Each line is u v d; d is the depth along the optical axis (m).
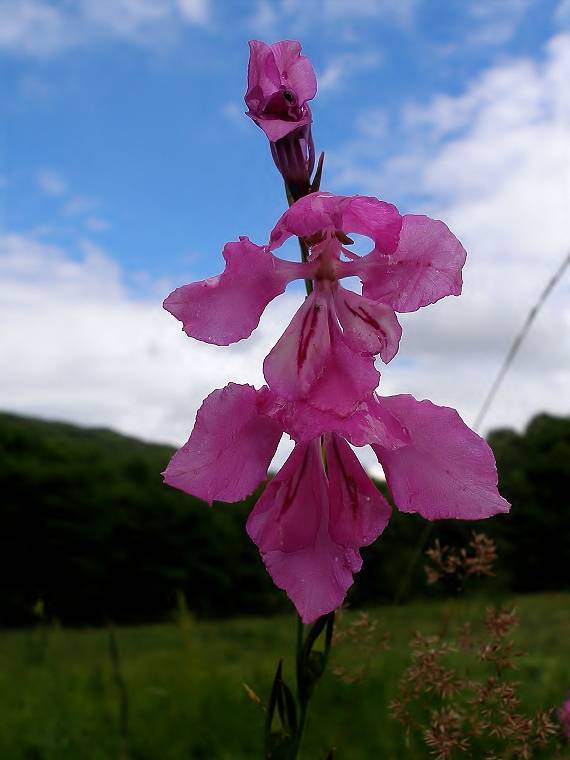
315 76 1.87
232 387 1.80
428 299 1.78
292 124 1.79
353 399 1.66
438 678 2.28
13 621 17.53
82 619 18.17
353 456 1.86
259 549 1.84
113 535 18.80
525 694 4.65
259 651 9.77
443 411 1.83
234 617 19.52
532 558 17.08
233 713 5.83
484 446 1.80
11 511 17.83
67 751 5.34
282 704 1.84
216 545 19.61
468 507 1.80
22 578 17.92
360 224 1.76
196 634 13.12
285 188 1.88
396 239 1.72
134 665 8.43
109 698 6.66
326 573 1.84
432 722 2.25
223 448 1.80
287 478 1.85
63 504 18.33
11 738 5.57
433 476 1.82
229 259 1.68
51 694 6.87
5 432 20.27
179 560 19.20
